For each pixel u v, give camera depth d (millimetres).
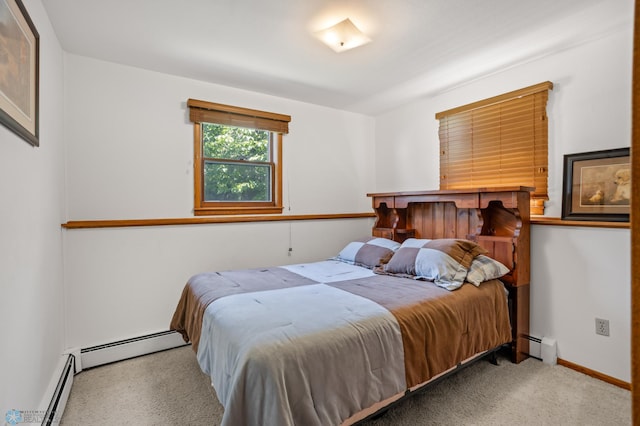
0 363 1214
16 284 1390
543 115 2490
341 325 1525
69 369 2135
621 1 1845
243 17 1978
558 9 1916
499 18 2000
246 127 3145
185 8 1890
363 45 2312
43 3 1838
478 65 2635
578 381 2146
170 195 2789
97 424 1784
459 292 2066
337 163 3789
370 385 1492
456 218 2865
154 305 2691
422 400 1950
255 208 3225
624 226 2059
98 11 1913
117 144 2572
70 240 2369
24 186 1502
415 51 2404
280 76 2838
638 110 452
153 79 2711
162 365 2441
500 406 1895
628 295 2059
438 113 3246
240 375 1256
